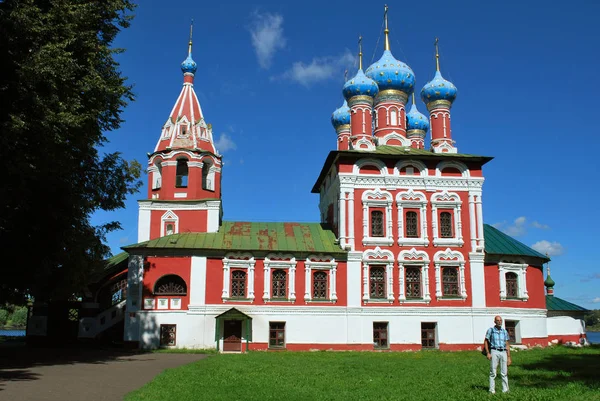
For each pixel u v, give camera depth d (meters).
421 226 42.19
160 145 45.62
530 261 43.72
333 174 45.78
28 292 30.23
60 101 24.23
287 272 40.72
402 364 28.62
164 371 23.33
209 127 46.62
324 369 25.41
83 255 29.59
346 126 55.69
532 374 23.50
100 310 42.56
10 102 22.81
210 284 39.66
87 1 27.73
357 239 41.41
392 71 49.19
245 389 17.98
